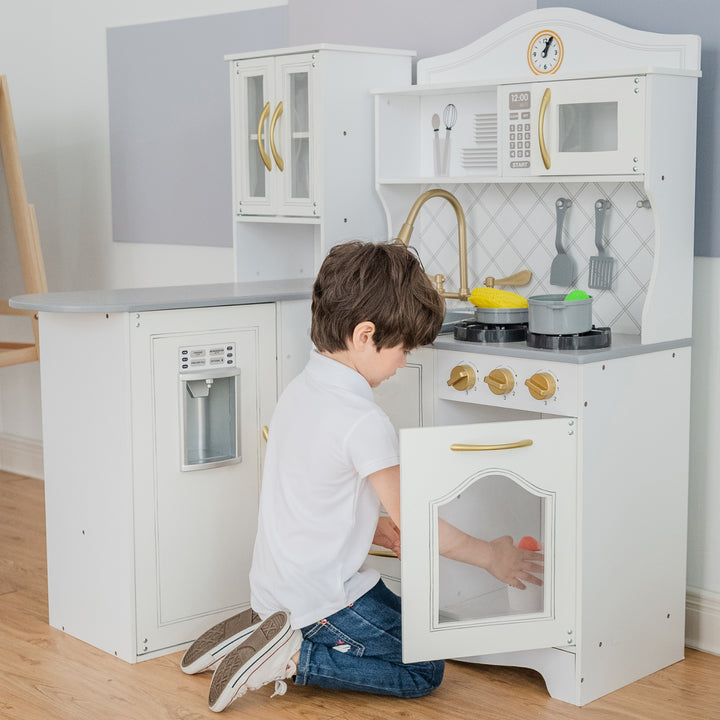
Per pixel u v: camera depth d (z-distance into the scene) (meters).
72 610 2.70
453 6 2.97
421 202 2.75
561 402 2.30
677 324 2.50
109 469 2.53
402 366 2.27
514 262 2.88
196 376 2.56
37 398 4.32
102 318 2.49
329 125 2.84
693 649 2.69
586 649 2.34
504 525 2.27
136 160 3.95
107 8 3.96
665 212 2.42
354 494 2.22
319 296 2.22
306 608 2.26
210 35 3.61
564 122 2.50
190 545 2.61
